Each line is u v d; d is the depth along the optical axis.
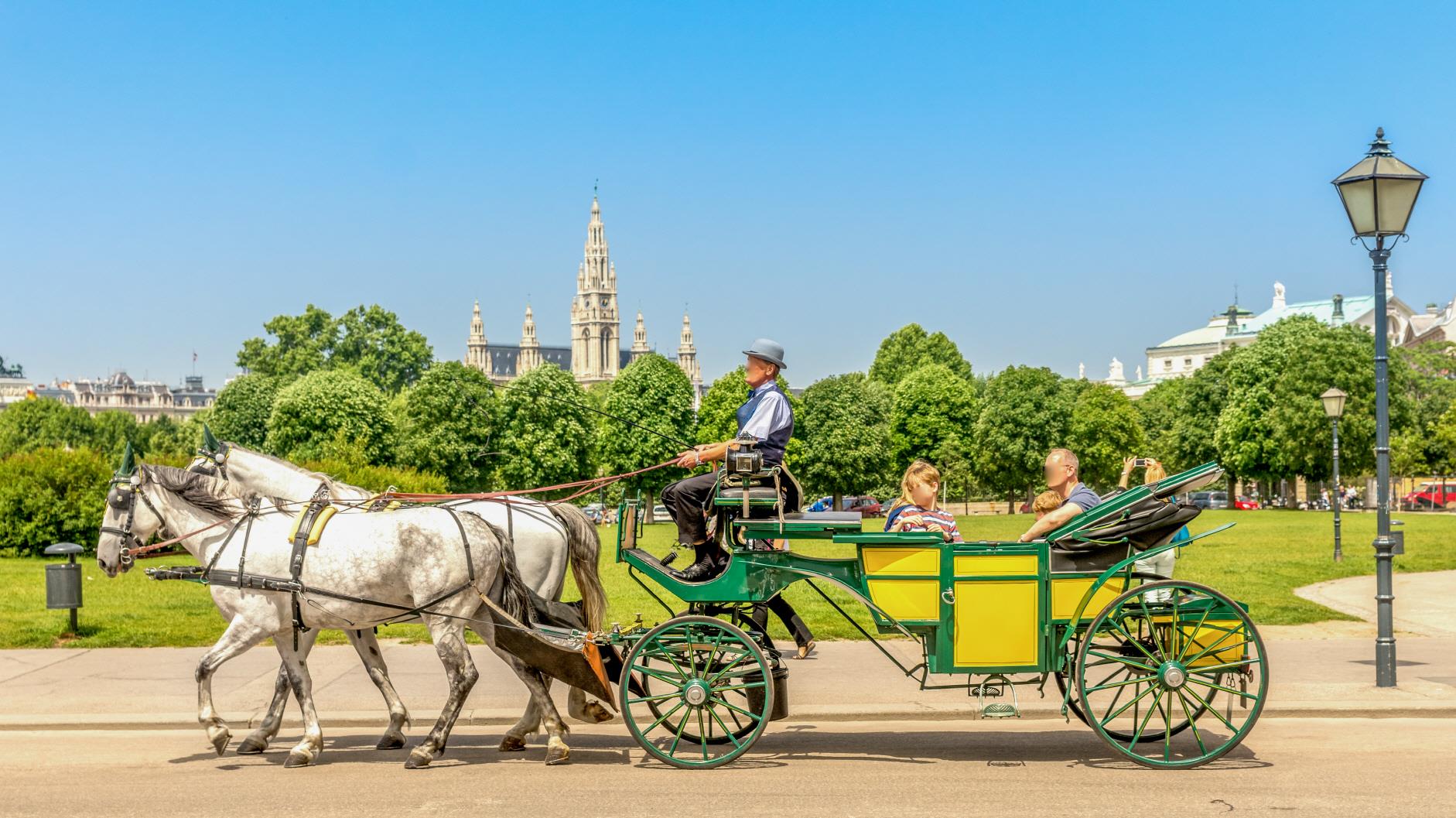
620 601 22.12
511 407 79.00
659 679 9.68
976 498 107.50
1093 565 9.66
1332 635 16.72
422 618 10.11
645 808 8.34
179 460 30.38
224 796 8.79
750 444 9.77
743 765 9.68
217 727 10.09
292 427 77.25
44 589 22.44
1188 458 89.75
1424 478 88.44
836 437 86.88
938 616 9.54
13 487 32.69
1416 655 14.90
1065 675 10.32
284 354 122.12
